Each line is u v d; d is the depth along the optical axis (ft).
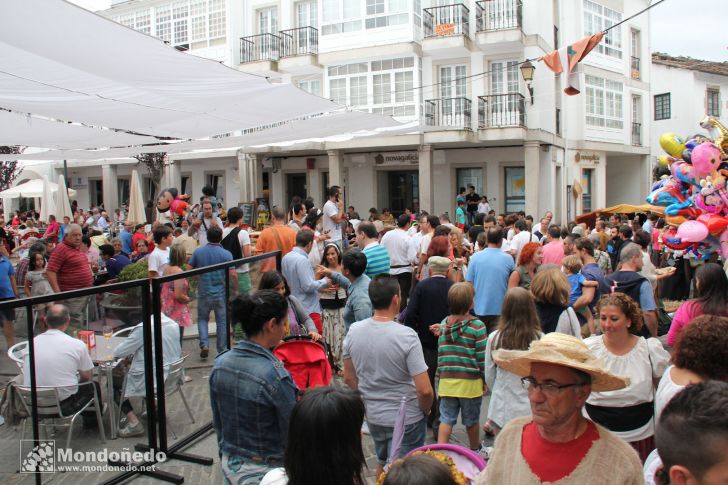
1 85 18.45
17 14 13.14
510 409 14.12
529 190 69.82
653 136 101.24
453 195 77.46
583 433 7.34
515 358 7.39
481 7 71.51
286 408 10.53
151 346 16.22
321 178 85.30
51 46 15.28
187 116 24.16
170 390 17.15
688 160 29.17
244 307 10.79
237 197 90.63
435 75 73.92
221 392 10.69
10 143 30.94
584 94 78.84
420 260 29.60
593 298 21.17
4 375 13.11
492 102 71.36
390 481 6.30
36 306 13.67
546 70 69.51
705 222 27.68
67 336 14.35
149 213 58.75
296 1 81.71
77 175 112.16
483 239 32.12
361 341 13.35
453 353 15.87
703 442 4.86
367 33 73.97
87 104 21.27
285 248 26.84
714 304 13.92
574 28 77.41
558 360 6.98
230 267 19.47
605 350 12.24
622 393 11.87
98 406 15.05
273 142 35.78
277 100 22.54
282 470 8.80
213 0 85.71
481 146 75.10
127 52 15.96
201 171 93.56
